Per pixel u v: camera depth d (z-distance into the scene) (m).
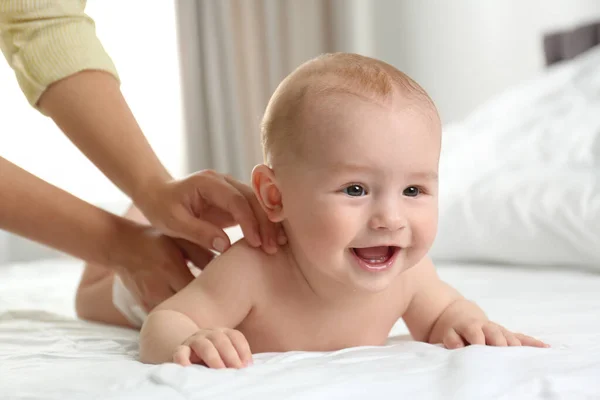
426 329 1.04
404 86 0.92
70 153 3.28
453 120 3.48
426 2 3.54
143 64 3.51
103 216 1.14
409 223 0.89
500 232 1.89
